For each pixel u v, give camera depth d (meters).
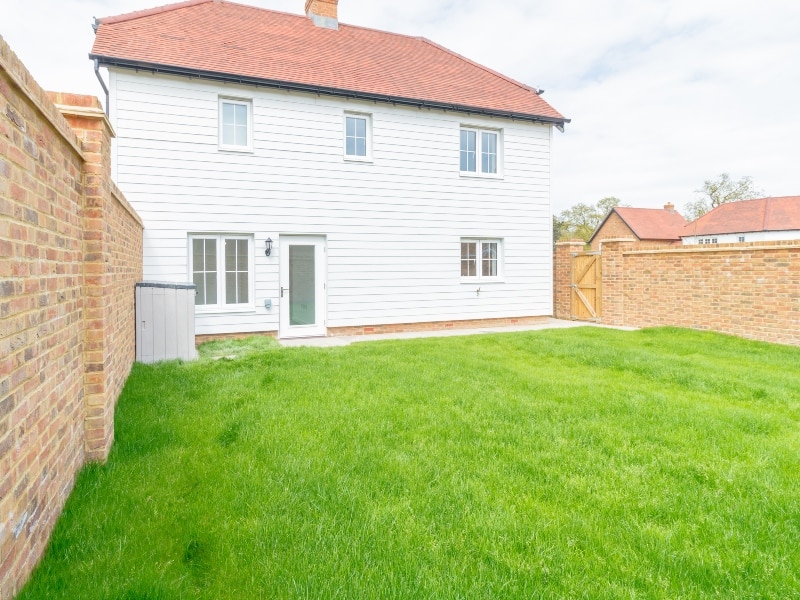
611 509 2.67
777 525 2.51
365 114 10.95
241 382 5.52
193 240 9.53
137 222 7.09
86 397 3.11
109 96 8.66
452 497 2.77
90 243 3.12
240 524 2.43
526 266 12.81
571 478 3.07
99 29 9.25
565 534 2.40
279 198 10.05
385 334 11.02
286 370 6.19
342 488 2.85
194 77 9.19
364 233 10.91
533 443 3.69
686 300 10.66
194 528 2.38
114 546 2.20
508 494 2.84
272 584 1.97
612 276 12.20
